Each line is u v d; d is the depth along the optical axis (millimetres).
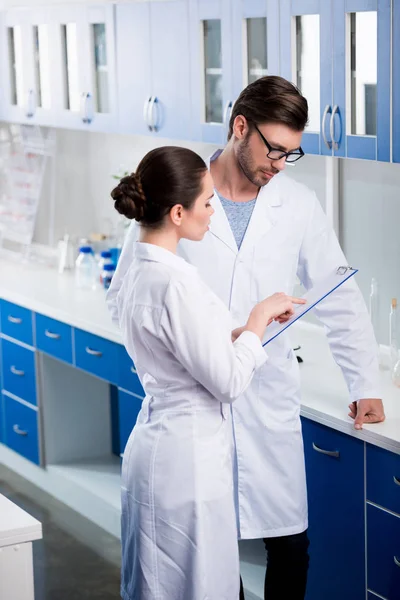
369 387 3381
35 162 6078
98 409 5590
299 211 3336
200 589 2916
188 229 2842
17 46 5605
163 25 4477
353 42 3551
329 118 3691
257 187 3309
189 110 4430
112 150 5699
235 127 3102
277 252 3314
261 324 2893
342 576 3619
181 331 2754
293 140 3051
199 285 2830
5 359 5648
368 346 3391
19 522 2762
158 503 2922
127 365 4641
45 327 5234
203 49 4289
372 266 4273
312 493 3691
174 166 2764
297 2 3719
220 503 2926
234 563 2994
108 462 5539
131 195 2789
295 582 3502
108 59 4895
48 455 5480
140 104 4734
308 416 3604
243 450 3352
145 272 2832
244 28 4020
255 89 3053
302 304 3072
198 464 2891
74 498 5266
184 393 2900
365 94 3545
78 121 5211
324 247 3395
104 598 4355
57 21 5199
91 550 4793
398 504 3328
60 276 5816
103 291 5449
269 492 3375
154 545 2959
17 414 5633
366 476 3438
